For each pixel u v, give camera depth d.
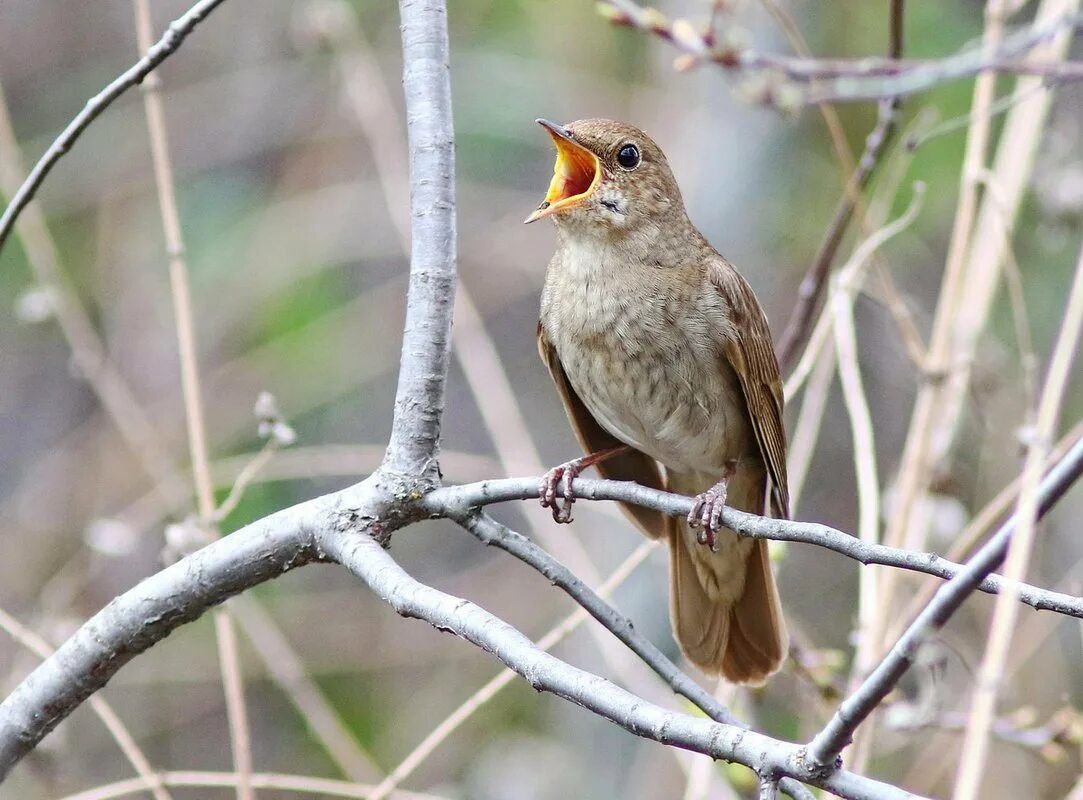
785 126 12.08
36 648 7.98
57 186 14.45
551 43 14.94
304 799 11.99
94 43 15.35
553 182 8.52
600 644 9.86
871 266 10.77
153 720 12.34
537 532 10.23
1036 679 10.25
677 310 8.03
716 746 4.84
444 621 5.39
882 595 8.09
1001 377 9.91
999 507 8.50
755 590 7.96
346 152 15.02
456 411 14.81
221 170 14.91
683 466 8.48
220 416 13.35
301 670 11.09
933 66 7.17
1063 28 6.75
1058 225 9.68
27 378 14.05
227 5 15.64
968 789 4.88
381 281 15.08
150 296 14.04
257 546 6.06
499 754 12.25
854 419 8.36
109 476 12.97
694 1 13.02
